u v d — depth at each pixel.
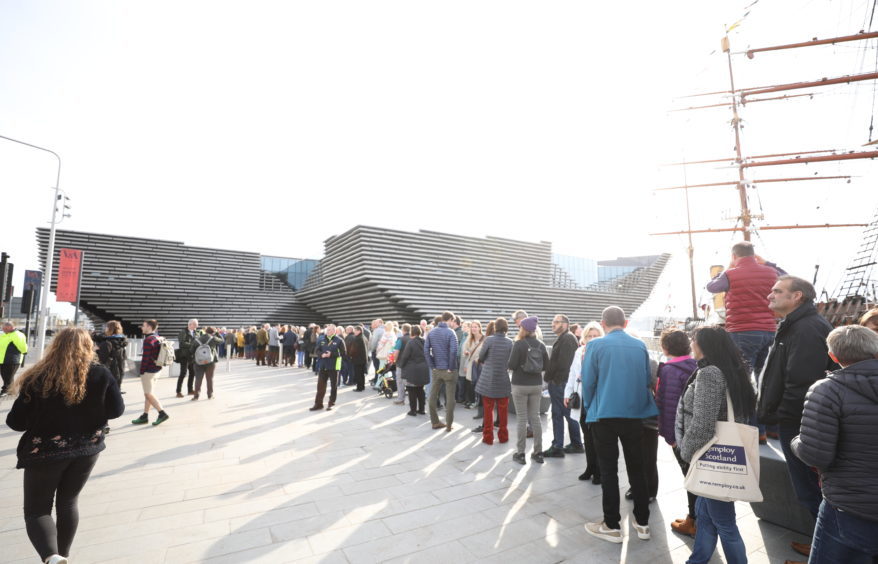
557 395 4.77
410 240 31.86
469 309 31.77
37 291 11.93
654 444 3.59
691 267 27.88
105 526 3.02
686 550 2.75
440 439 5.44
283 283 39.00
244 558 2.61
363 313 31.12
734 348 2.29
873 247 19.06
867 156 19.78
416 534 2.93
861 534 1.60
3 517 3.19
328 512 3.27
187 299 32.12
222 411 7.08
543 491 3.72
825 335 2.39
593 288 45.75
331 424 6.21
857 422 1.61
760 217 24.19
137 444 5.12
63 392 2.24
